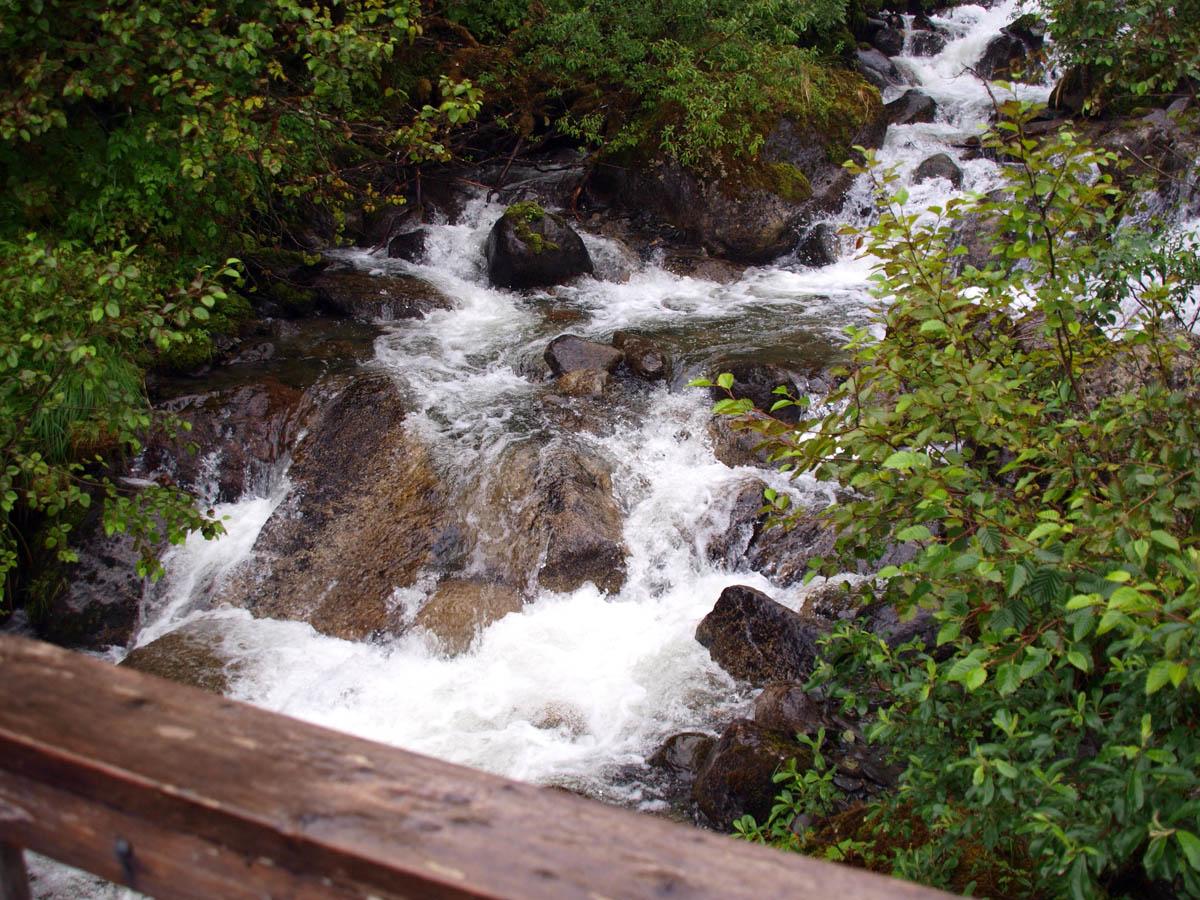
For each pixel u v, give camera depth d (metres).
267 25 8.02
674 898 1.00
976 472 3.20
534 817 1.10
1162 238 5.23
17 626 6.59
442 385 8.21
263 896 1.10
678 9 12.07
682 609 6.49
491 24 12.94
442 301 9.85
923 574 3.00
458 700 5.89
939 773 3.13
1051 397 3.90
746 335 9.16
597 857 1.05
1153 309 4.16
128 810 1.14
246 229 9.97
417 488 7.17
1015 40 16.03
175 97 7.45
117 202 8.35
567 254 10.54
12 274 5.39
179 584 6.82
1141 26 6.11
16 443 5.39
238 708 1.26
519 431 7.51
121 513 5.45
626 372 8.38
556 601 6.56
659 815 4.92
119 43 7.45
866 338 3.60
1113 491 2.80
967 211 3.80
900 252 3.71
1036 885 3.29
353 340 9.11
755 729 4.93
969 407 3.26
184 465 7.42
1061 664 2.67
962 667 2.63
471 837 1.07
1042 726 2.90
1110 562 2.65
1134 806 2.32
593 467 7.18
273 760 1.16
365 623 6.48
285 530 7.05
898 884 1.03
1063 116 12.35
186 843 1.12
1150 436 3.25
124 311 5.64
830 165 11.82
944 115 14.40
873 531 3.37
